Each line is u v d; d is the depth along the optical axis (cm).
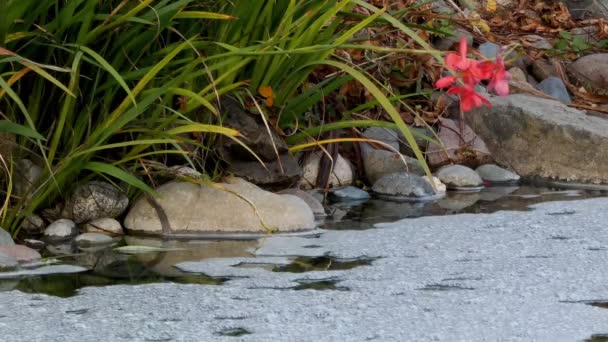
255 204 789
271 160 860
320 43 862
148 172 788
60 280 635
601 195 949
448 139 1064
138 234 780
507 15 1422
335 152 959
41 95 784
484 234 747
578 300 574
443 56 1128
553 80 1238
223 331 518
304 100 890
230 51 784
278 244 733
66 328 522
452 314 545
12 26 741
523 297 578
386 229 779
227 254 704
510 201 920
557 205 865
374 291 593
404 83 1081
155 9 752
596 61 1289
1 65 743
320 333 511
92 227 782
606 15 1481
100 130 746
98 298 579
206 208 784
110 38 786
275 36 795
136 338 505
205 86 837
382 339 502
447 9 1291
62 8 778
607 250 689
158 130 770
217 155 845
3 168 767
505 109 1078
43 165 779
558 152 1048
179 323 529
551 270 637
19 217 752
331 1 851
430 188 954
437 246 711
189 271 653
